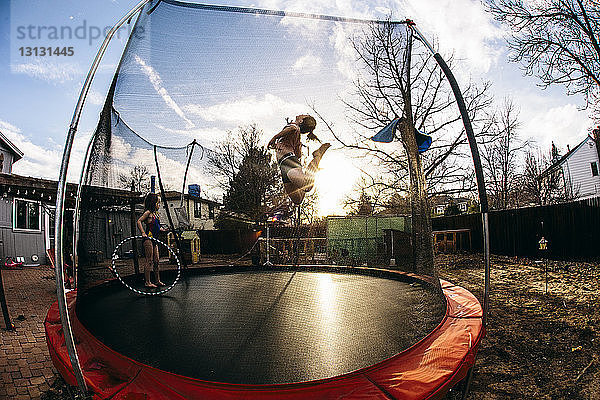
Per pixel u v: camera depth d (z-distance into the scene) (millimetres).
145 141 1945
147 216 2340
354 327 1674
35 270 8266
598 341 2547
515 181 14672
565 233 7379
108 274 2520
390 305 1974
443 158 4562
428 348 1528
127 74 1909
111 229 2516
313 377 1246
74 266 2605
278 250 2664
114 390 1236
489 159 13828
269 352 1415
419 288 2104
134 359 1422
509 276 5621
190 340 1562
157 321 1865
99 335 1689
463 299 2391
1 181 5035
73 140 1402
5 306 3090
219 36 1869
